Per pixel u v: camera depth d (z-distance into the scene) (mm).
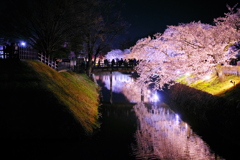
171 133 19609
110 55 75812
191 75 29469
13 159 13906
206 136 18766
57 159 14148
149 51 27922
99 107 28094
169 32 27922
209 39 22688
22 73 19234
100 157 14695
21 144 15266
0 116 16234
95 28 39844
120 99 34938
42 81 19234
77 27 30609
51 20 28422
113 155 15039
